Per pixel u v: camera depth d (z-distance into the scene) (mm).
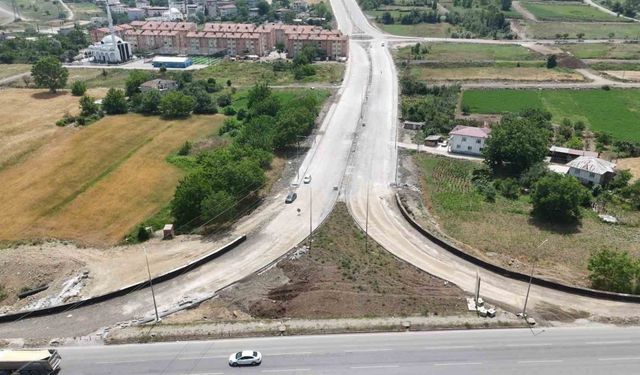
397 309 77688
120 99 179875
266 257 92438
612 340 70625
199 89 187625
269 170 130000
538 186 107938
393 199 115250
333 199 114750
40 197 120000
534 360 67062
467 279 85562
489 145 130125
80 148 148375
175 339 71562
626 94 197125
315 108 165875
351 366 66312
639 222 106938
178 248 96812
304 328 73312
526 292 81750
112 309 78812
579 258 94000
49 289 86062
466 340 70812
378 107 179625
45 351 65062
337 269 88125
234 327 73750
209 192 105750
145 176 130875
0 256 96688
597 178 119812
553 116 173000
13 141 152625
